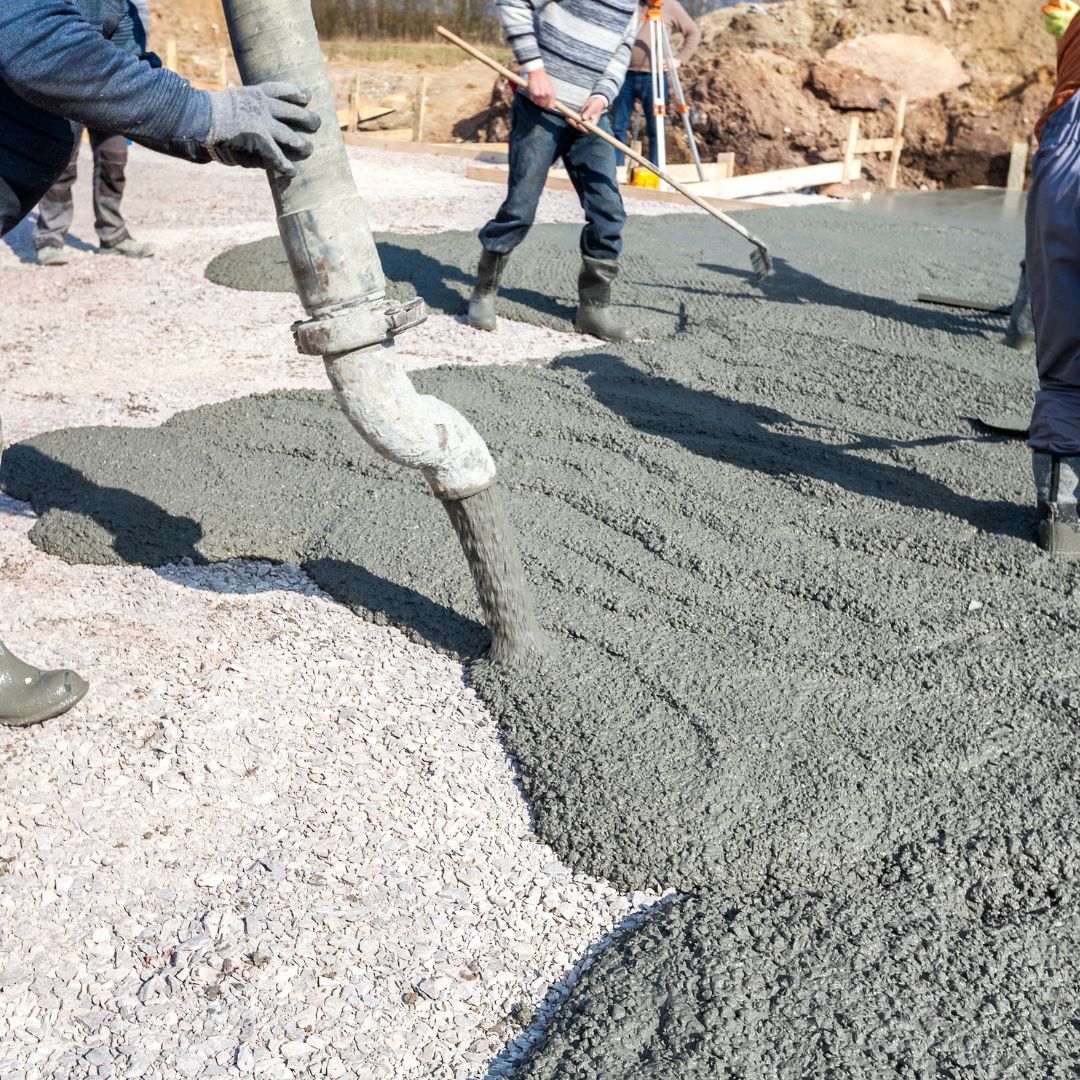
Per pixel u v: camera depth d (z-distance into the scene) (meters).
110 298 7.11
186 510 4.00
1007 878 2.41
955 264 8.03
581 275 6.16
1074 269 3.52
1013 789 2.65
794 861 2.45
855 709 2.95
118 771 2.75
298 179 2.46
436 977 2.21
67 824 2.58
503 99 17.58
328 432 4.64
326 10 26.00
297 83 2.38
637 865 2.45
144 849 2.52
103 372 5.73
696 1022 2.04
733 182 12.12
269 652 3.26
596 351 5.81
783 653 3.19
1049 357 3.66
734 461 4.47
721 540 3.83
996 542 3.77
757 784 2.65
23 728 2.89
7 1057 2.02
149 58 2.87
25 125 2.63
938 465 4.38
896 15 17.64
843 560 3.70
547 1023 2.11
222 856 2.50
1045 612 3.38
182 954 2.24
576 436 4.69
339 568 3.66
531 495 4.17
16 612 3.43
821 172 13.41
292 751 2.84
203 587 3.63
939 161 15.48
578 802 2.62
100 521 3.91
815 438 4.68
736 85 15.21
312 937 2.29
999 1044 1.99
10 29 2.16
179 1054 2.04
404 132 17.97
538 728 2.88
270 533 3.87
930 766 2.73
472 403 5.03
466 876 2.47
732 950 2.20
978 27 17.41
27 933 2.29
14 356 5.97
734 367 5.60
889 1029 2.02
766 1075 1.93
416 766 2.80
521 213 6.03
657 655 3.18
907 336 6.12
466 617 3.39
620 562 3.68
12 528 3.99
